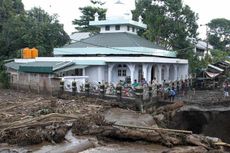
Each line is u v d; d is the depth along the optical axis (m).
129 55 40.47
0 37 54.56
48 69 36.59
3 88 42.78
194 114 28.62
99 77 38.81
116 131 20.72
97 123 22.42
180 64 48.25
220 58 69.12
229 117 28.69
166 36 52.06
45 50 52.72
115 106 30.34
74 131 21.30
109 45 41.88
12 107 26.80
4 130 20.11
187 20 51.97
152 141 20.45
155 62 38.56
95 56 40.88
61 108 27.09
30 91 38.84
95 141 20.22
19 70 40.00
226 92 36.75
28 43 53.19
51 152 17.53
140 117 26.36
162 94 32.25
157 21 50.59
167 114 28.22
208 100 32.12
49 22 58.12
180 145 20.28
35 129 20.53
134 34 48.19
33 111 25.48
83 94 33.31
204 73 49.00
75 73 40.09
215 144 20.56
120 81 36.03
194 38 54.34
